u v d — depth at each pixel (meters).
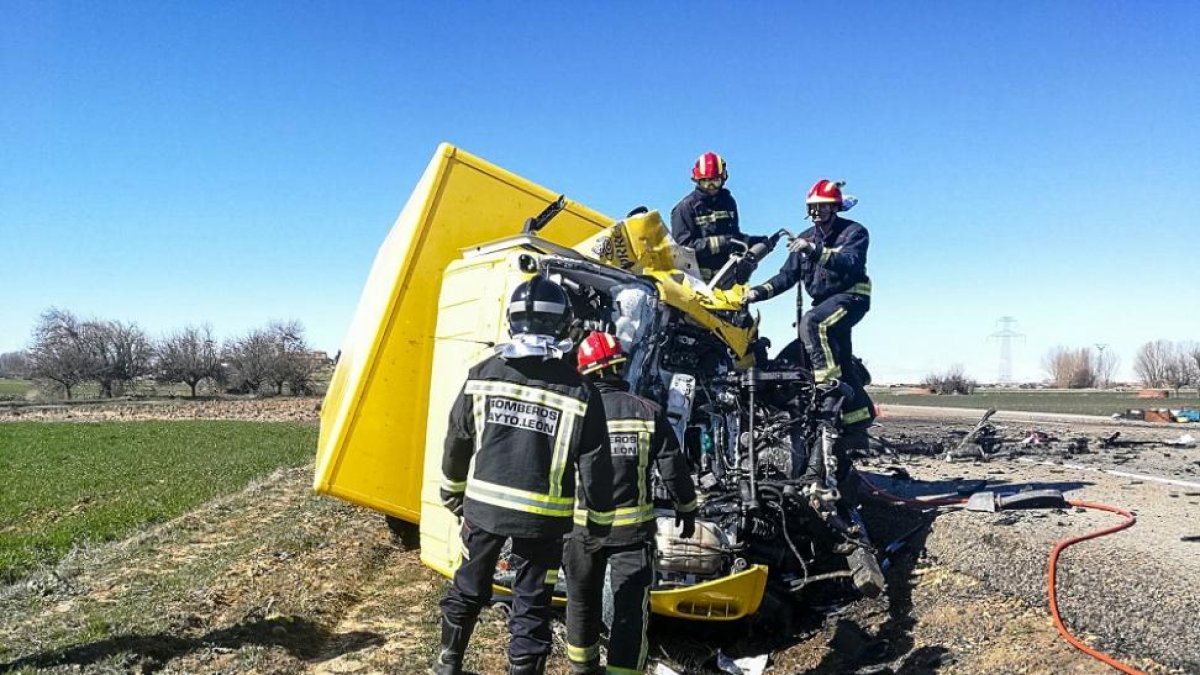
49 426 29.11
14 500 12.35
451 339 6.34
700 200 8.48
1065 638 4.76
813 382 6.93
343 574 7.59
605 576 5.40
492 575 4.56
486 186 7.19
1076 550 5.65
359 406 6.55
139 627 5.71
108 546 8.80
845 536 6.18
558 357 4.40
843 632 5.91
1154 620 4.55
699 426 6.68
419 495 6.68
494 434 4.34
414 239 6.78
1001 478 9.41
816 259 7.57
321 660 5.59
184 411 39.56
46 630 5.71
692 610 5.50
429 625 6.33
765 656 5.86
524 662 4.35
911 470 10.46
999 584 5.73
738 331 7.12
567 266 5.95
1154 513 6.95
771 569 6.34
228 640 5.65
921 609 5.96
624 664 4.62
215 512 10.56
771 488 6.12
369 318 6.99
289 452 19.30
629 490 4.73
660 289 6.41
